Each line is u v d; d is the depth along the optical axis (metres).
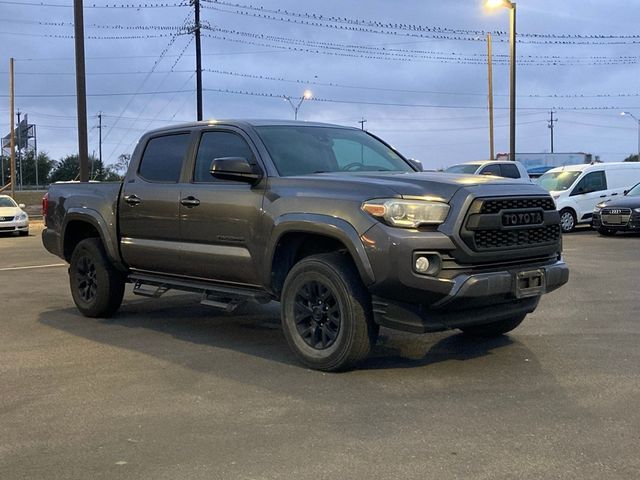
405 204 4.91
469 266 5.02
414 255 4.82
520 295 5.19
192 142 6.64
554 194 20.34
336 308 5.30
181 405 4.71
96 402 4.81
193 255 6.35
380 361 5.74
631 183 21.47
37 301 9.30
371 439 4.02
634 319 7.31
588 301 8.41
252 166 5.86
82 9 21.33
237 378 5.34
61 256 8.28
